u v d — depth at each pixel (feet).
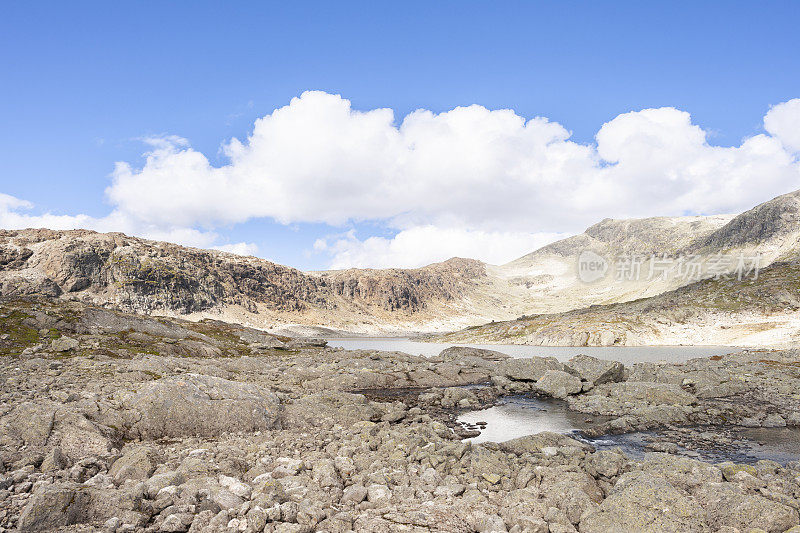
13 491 45.44
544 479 59.93
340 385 171.73
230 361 191.21
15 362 138.21
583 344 590.96
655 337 581.94
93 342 190.80
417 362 248.73
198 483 50.03
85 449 61.87
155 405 80.12
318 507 45.98
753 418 109.81
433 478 60.13
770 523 44.32
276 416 92.38
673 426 105.50
